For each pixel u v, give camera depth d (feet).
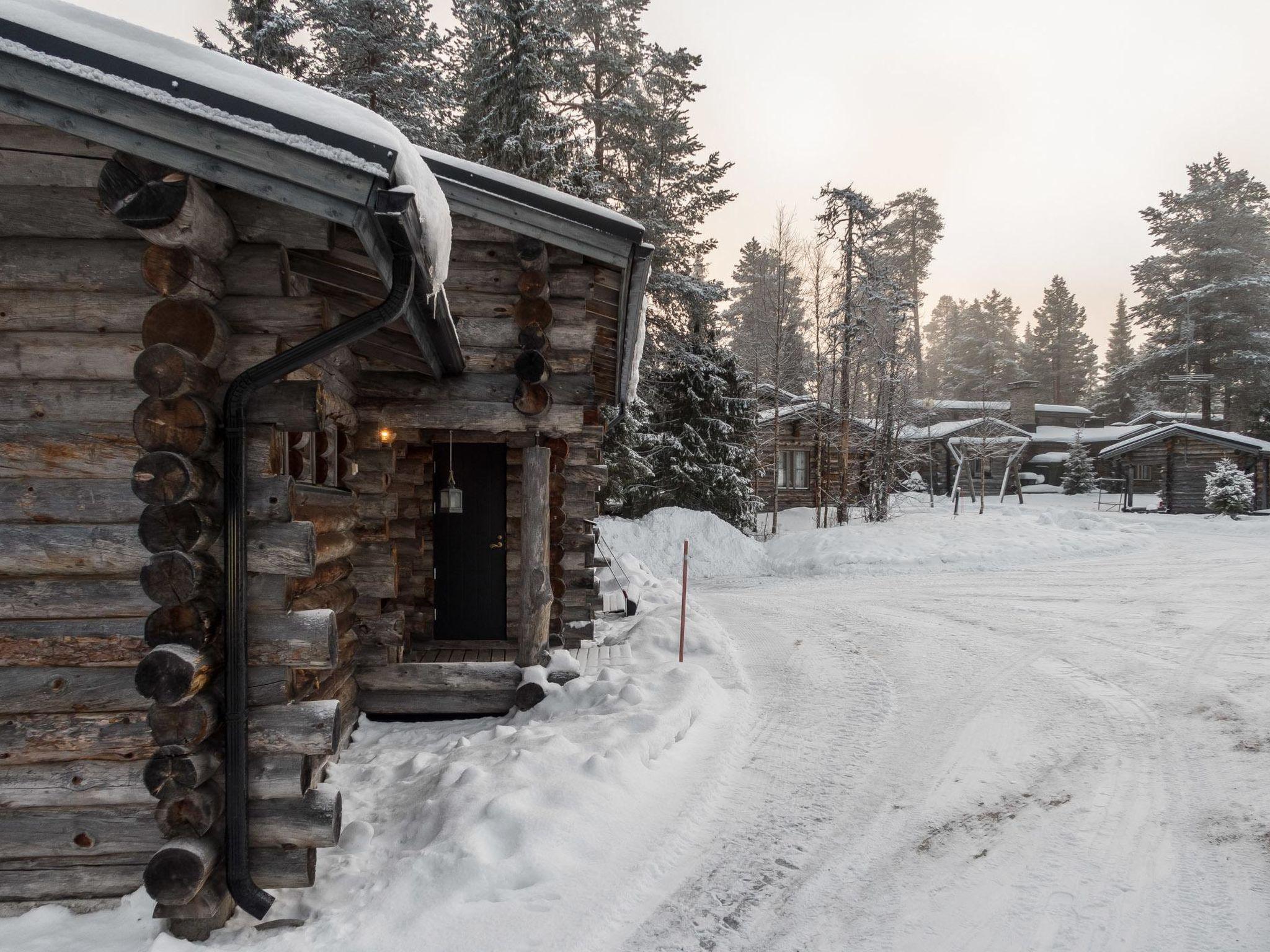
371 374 21.21
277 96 9.71
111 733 11.22
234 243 11.27
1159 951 10.55
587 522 27.55
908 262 183.73
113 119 9.59
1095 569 53.88
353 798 16.02
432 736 20.40
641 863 13.34
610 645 30.40
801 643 32.24
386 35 69.67
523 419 21.39
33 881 11.40
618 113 74.18
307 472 15.92
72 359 11.09
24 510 11.10
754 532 82.38
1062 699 22.66
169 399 10.37
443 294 14.01
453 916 11.41
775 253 90.38
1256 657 26.40
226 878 11.01
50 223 11.02
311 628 11.14
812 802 16.11
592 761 16.25
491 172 19.26
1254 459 102.12
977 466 141.18
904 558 61.62
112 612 11.18
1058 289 242.58
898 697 23.57
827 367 96.94
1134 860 13.10
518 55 60.64
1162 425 147.54
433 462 26.27
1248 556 57.52
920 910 11.88
